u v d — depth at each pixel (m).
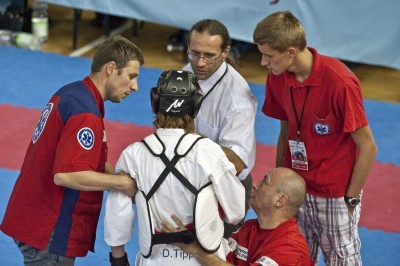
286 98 12.30
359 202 12.72
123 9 27.23
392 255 16.78
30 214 11.12
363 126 11.73
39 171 10.97
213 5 26.08
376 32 25.14
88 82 10.92
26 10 29.20
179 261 10.25
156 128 10.28
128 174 10.30
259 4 25.58
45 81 25.19
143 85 24.98
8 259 15.66
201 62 12.12
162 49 29.11
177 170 9.85
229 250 11.31
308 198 12.70
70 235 11.10
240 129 12.42
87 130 10.48
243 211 10.34
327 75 11.62
